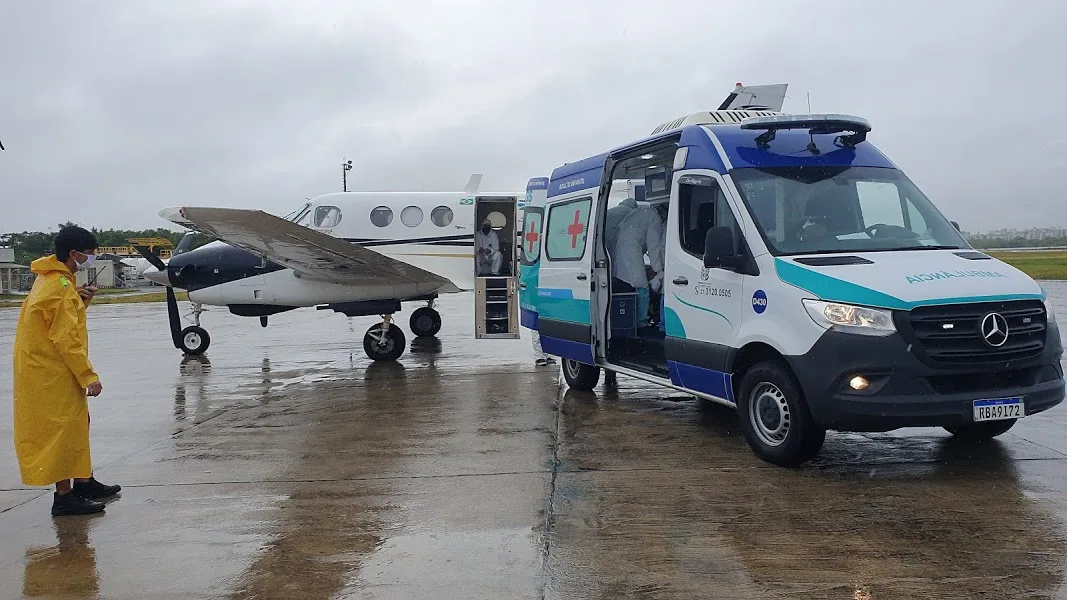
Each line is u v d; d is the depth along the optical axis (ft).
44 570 13.74
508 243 40.96
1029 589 11.85
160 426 25.52
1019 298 16.65
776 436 18.48
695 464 19.11
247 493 17.85
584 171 27.30
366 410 27.27
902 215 19.88
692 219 21.16
